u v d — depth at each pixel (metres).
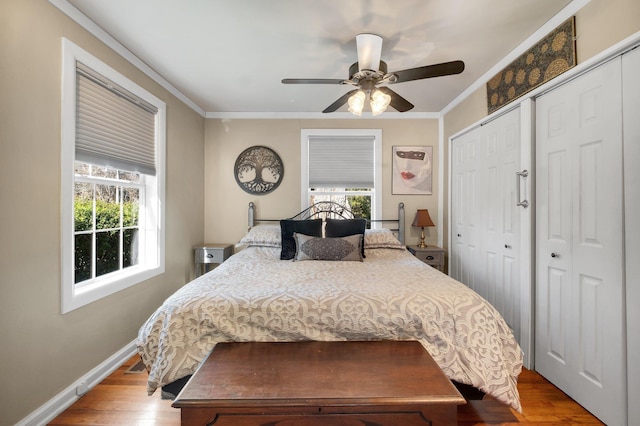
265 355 1.38
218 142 3.66
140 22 1.89
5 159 1.41
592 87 1.63
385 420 1.10
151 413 1.65
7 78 1.41
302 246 2.70
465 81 2.79
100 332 2.00
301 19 1.85
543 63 1.95
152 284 2.60
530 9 1.78
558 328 1.87
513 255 2.30
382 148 3.67
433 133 3.65
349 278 1.97
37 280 1.56
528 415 1.64
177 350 1.47
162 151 2.71
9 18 1.42
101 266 2.24
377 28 1.95
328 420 1.10
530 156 2.07
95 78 1.96
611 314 1.52
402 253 2.95
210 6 1.73
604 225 1.56
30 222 1.52
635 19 1.40
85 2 1.71
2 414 1.40
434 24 1.91
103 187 2.26
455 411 1.11
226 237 3.68
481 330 1.51
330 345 1.47
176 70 2.55
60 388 1.69
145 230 2.70
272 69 2.53
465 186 3.06
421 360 1.34
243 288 1.74
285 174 3.68
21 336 1.48
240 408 1.08
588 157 1.66
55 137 1.65
